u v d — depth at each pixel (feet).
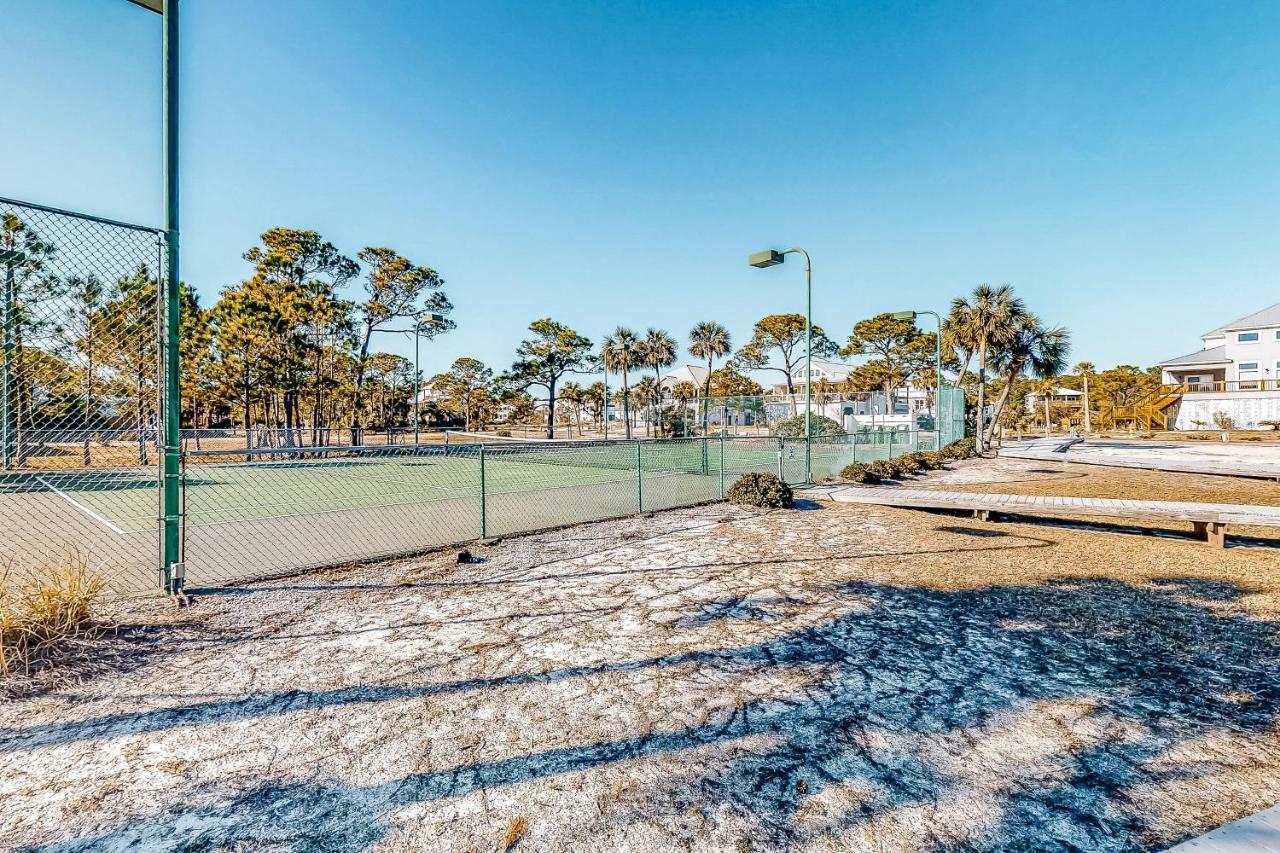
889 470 55.01
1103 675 12.92
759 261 44.32
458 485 52.37
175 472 18.40
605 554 24.48
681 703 11.72
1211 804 8.50
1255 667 13.21
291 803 8.60
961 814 8.31
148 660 13.66
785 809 8.43
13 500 37.55
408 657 13.99
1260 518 24.36
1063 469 65.05
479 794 8.81
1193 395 156.76
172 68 17.53
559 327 188.44
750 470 54.29
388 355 179.52
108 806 8.50
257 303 91.35
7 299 17.11
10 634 13.06
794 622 16.44
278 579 20.61
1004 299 89.66
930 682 12.61
